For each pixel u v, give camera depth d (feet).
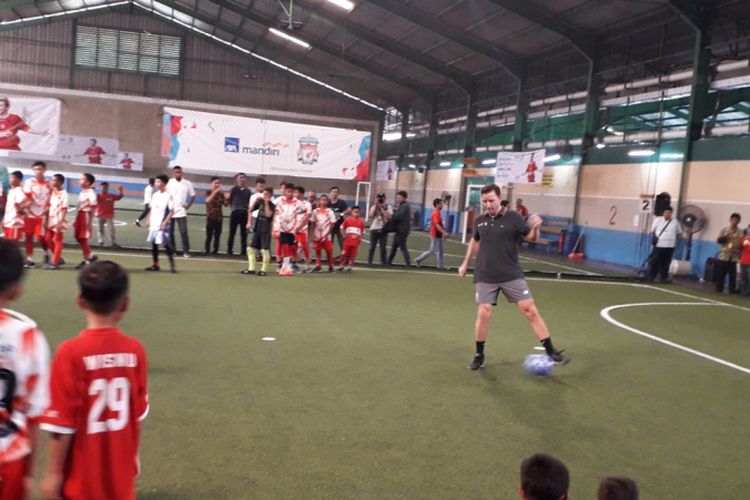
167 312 26.78
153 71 121.08
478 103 92.48
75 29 117.39
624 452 15.15
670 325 31.96
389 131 127.34
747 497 13.19
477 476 13.29
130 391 7.97
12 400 6.80
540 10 65.00
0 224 40.40
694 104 55.67
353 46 95.71
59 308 25.79
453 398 18.31
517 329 28.45
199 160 46.06
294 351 22.08
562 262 65.26
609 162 67.31
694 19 54.90
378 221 48.91
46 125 42.70
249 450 13.78
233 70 123.65
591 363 23.27
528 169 67.97
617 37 66.03
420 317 29.71
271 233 44.06
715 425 17.44
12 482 6.84
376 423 15.92
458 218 96.37
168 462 12.92
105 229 52.90
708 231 53.93
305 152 47.83
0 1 94.43
